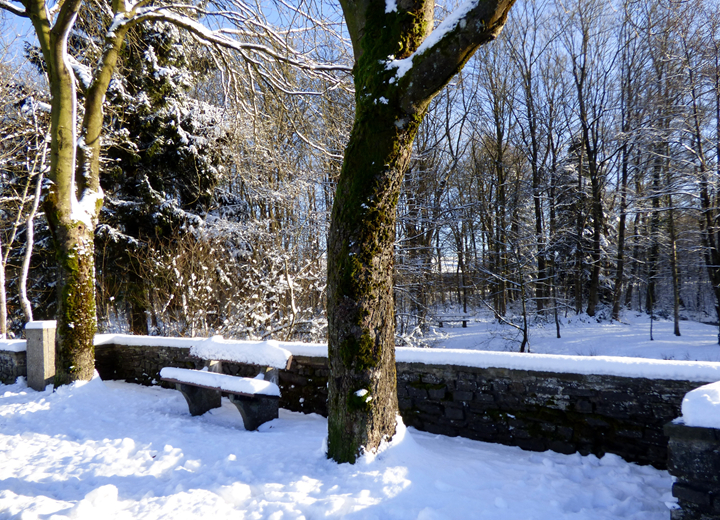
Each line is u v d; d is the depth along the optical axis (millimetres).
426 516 2055
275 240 10367
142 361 5891
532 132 17078
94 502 2322
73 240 5367
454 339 15609
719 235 13867
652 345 13180
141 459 3094
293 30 6176
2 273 9008
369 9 2779
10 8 5516
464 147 19172
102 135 9852
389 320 2881
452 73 2449
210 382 3910
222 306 9945
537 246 13531
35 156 9758
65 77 5336
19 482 2697
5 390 5688
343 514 2139
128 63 10383
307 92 6504
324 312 9719
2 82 9398
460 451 3064
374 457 2703
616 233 19203
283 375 4562
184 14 6863
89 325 5426
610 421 2920
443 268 18797
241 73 7164
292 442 3289
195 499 2361
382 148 2670
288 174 10297
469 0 2281
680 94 13375
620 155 17766
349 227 2748
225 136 11141
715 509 1834
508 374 3299
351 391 2766
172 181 11781
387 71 2568
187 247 9633
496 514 2129
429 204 13055
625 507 2221
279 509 2203
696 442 1905
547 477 2566
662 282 22109
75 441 3582
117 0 5980
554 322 16766
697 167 13359
